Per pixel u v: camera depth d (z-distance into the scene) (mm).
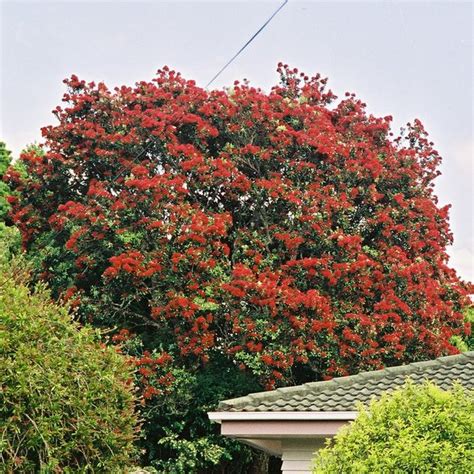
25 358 11219
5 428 10789
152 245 21906
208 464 21938
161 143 22859
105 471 11680
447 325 22938
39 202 24141
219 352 21828
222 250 21453
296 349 20625
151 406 21109
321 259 21406
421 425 9289
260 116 23094
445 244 24578
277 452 16766
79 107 23734
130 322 22812
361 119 24922
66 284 23266
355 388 13711
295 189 22266
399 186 24016
